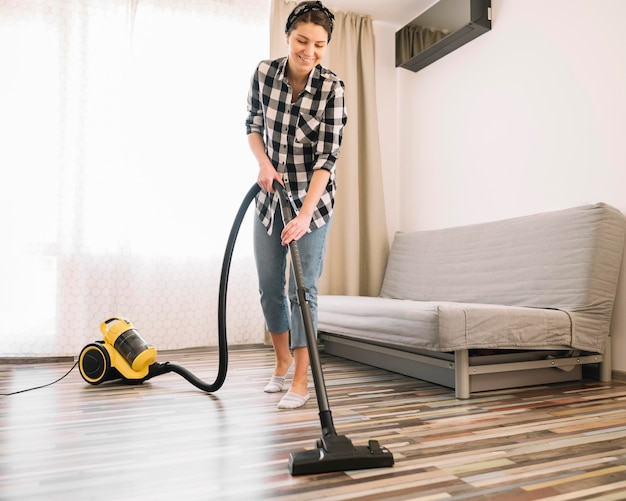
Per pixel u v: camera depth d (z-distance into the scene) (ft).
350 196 11.79
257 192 6.31
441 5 10.85
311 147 6.25
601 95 8.09
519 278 8.45
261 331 11.41
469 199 10.64
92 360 7.55
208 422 5.46
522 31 9.51
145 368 7.65
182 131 10.93
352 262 11.71
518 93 9.55
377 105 12.62
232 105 11.30
